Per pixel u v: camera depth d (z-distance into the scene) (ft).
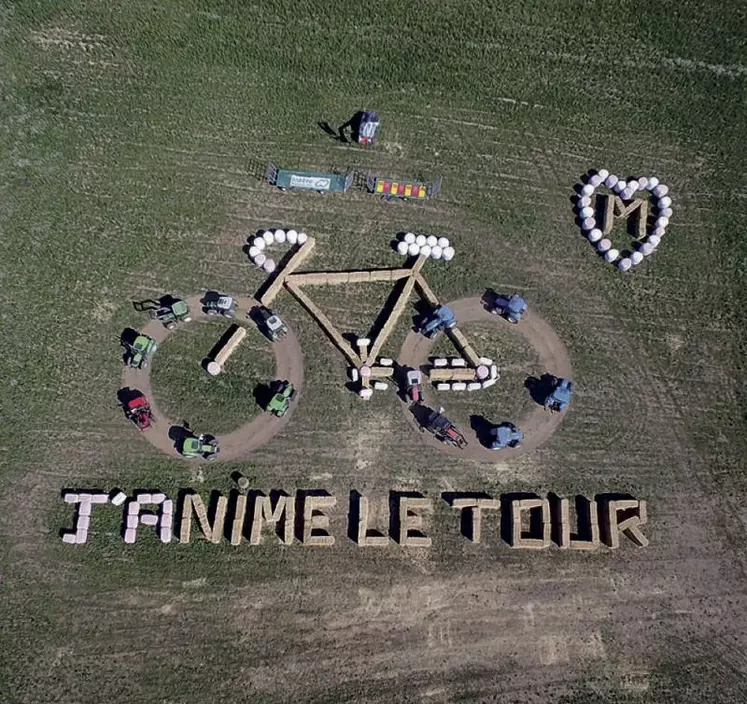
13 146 152.46
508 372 143.43
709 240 153.89
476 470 136.67
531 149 159.02
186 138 155.74
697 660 127.54
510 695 123.65
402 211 153.48
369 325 145.18
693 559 133.69
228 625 125.90
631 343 146.30
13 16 160.45
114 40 160.76
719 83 164.35
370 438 137.49
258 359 141.59
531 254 151.74
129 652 123.75
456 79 162.50
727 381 144.56
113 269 145.89
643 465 138.62
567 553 132.98
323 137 157.69
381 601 128.36
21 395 136.56
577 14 165.99
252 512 131.85
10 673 121.29
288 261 147.33
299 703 122.11
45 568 127.34
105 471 133.39
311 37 162.81
